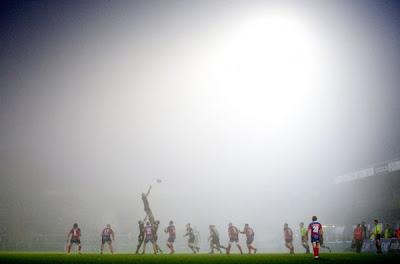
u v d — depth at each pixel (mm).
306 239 29031
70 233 27016
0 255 20016
